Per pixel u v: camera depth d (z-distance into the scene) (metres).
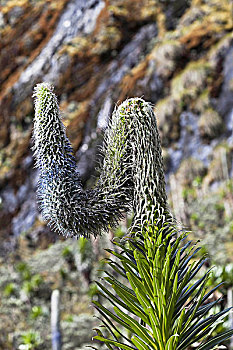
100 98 24.66
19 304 14.23
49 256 18.59
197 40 25.89
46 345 11.12
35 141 2.20
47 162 2.18
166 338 2.14
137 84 25.44
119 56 26.86
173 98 24.42
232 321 4.73
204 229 15.91
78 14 28.48
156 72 25.42
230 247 13.33
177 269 2.17
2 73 28.22
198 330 2.19
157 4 27.97
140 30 27.67
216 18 26.45
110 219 2.27
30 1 29.23
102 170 2.32
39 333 11.88
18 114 26.22
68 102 24.95
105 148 2.34
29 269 17.61
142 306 2.18
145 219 2.25
